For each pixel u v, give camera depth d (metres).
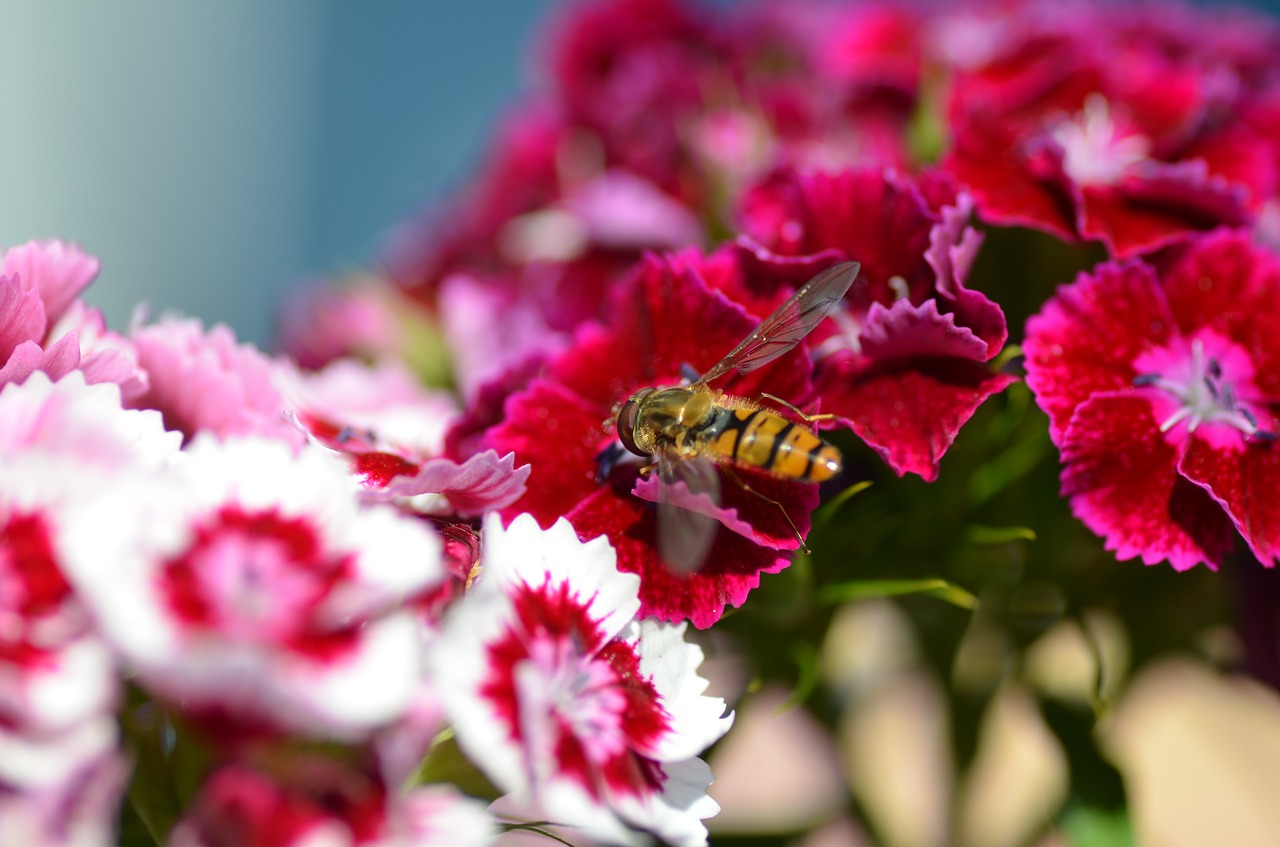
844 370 0.13
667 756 0.12
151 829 0.12
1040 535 0.14
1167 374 0.13
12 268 0.13
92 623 0.11
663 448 0.13
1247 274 0.13
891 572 0.14
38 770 0.11
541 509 0.13
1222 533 0.13
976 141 0.14
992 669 0.15
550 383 0.13
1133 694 0.15
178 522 0.11
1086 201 0.14
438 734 0.12
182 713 0.11
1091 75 0.15
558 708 0.12
